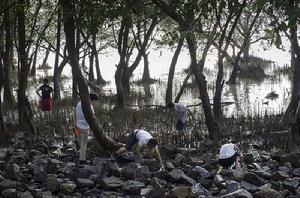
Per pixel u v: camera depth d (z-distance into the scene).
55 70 27.55
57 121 18.45
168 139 15.02
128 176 10.95
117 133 16.36
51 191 9.95
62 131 16.92
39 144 14.74
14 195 9.31
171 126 17.17
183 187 9.39
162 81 40.81
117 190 10.14
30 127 17.05
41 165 11.98
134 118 17.97
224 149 11.44
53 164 11.33
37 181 10.59
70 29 12.83
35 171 11.01
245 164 12.12
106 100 27.25
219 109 18.78
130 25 11.15
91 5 10.21
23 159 12.70
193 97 30.50
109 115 19.92
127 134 15.98
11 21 18.86
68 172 11.15
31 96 31.33
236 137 15.56
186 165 11.98
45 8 24.48
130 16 10.99
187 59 63.22
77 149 14.28
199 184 10.34
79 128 12.58
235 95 30.73
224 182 10.12
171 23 24.31
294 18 6.52
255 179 10.19
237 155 11.42
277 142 14.62
